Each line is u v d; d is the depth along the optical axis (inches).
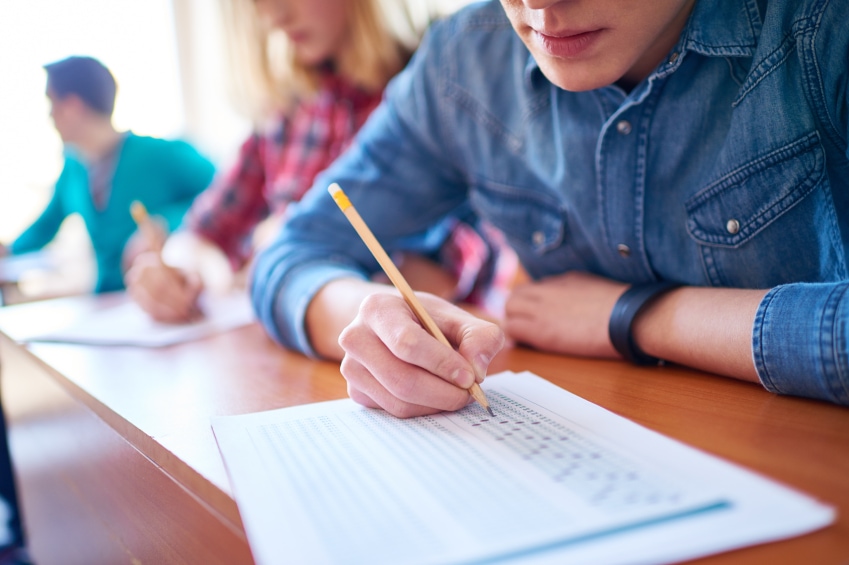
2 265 88.7
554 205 33.0
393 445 19.0
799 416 19.7
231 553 17.2
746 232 26.4
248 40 61.1
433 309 24.1
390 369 21.4
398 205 39.4
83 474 32.0
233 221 67.2
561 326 29.1
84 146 89.1
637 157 28.3
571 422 19.5
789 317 21.3
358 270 36.7
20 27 106.2
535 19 22.9
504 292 56.3
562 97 30.3
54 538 41.3
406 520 14.4
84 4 110.1
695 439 18.4
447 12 72.2
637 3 22.2
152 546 23.9
